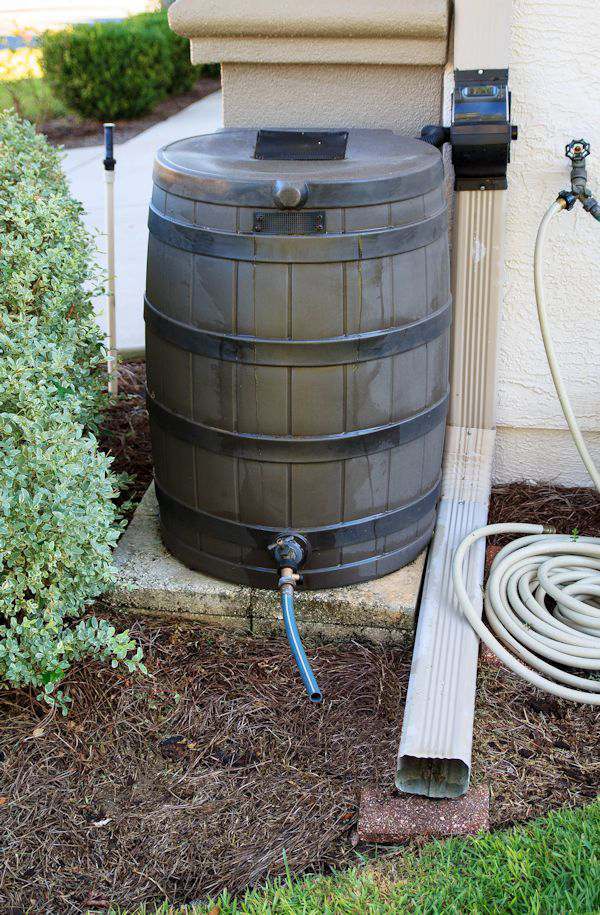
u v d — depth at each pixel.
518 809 2.01
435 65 2.61
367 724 2.21
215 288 2.12
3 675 2.25
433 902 1.75
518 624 2.39
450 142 2.54
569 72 2.62
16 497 2.10
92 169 6.73
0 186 3.03
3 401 2.24
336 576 2.40
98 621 2.50
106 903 1.85
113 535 2.18
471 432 2.94
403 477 2.36
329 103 2.74
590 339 2.89
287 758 2.14
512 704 2.27
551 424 3.01
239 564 2.40
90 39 8.47
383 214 2.08
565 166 2.72
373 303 2.12
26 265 2.64
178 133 7.98
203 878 1.89
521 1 2.55
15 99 8.54
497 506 2.97
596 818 1.91
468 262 2.74
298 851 1.94
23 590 2.17
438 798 2.01
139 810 2.03
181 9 2.60
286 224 2.03
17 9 12.97
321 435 2.19
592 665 2.27
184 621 2.51
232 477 2.28
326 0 2.55
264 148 2.26
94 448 2.22
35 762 2.13
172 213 2.17
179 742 2.18
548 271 2.83
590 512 2.94
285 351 2.11
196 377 2.22
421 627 2.34
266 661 2.39
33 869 1.91
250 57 2.65
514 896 1.74
